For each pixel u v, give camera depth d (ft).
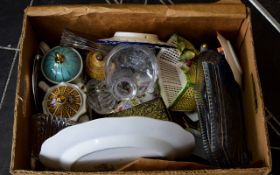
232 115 2.05
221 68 2.09
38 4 3.01
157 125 1.89
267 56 2.87
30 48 2.25
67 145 1.94
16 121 1.94
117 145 1.90
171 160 2.06
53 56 2.27
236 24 2.26
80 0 3.02
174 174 1.82
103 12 2.18
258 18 2.93
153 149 1.96
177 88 2.22
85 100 2.22
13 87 2.85
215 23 2.27
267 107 2.76
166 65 2.27
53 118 2.16
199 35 2.40
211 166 2.02
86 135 1.88
